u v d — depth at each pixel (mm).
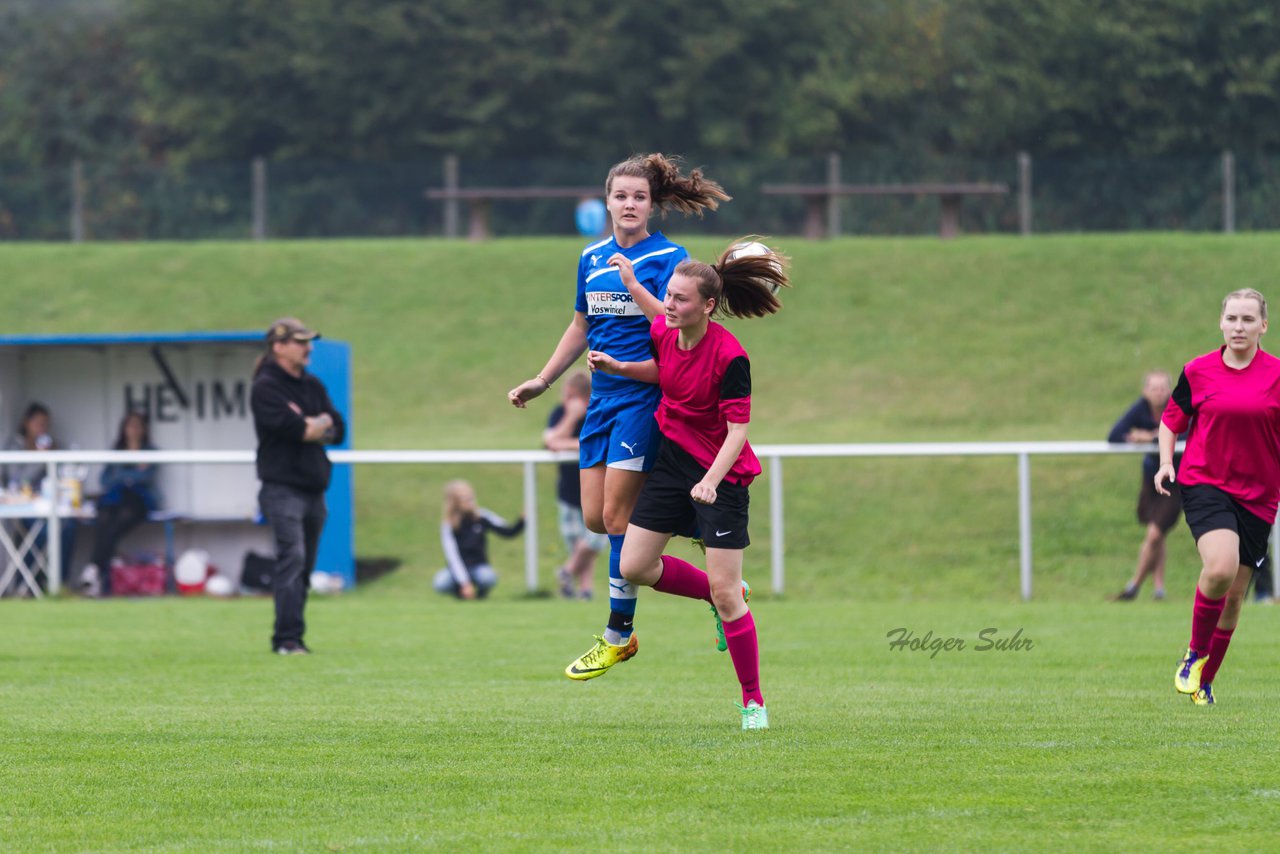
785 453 51625
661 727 23375
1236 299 25078
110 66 175500
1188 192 114938
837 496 65250
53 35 177625
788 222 131875
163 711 25594
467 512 52625
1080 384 80875
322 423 34750
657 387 24438
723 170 131250
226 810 17750
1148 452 50094
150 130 170500
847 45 166125
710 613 46031
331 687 29219
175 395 62188
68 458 52812
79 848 16078
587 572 51938
